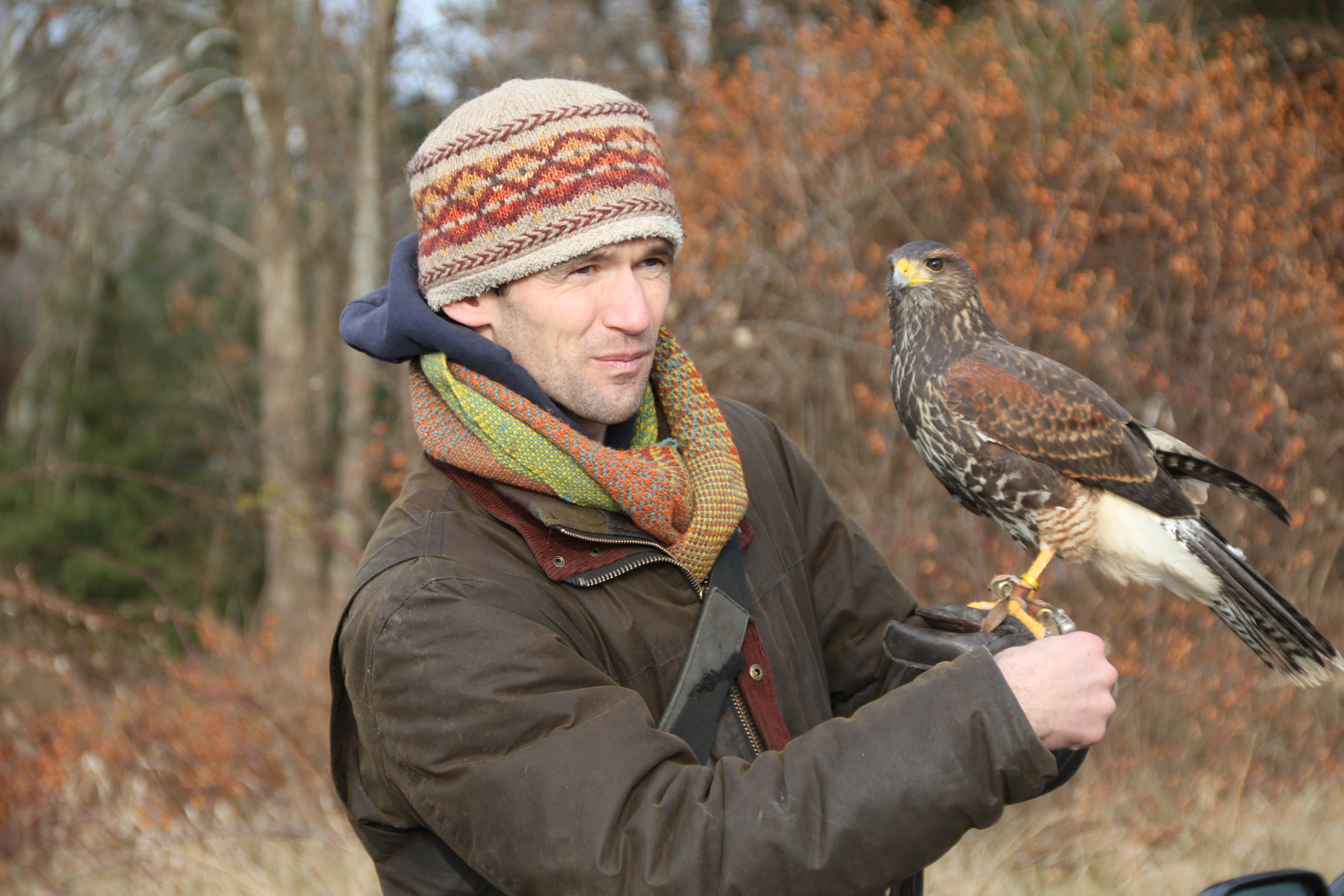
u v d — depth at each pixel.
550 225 1.56
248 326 14.33
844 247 7.20
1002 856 4.70
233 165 13.74
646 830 1.29
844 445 7.00
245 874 4.79
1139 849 4.81
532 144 1.57
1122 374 6.43
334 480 11.16
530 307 1.65
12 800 5.47
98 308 14.52
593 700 1.40
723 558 1.69
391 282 1.67
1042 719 1.31
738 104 7.81
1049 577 5.69
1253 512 6.36
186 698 6.17
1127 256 7.11
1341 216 7.18
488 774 1.35
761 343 7.08
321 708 5.82
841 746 1.31
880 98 7.75
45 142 13.18
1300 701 5.85
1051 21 7.98
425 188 1.64
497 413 1.58
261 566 12.62
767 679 1.67
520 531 1.58
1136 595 5.71
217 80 13.71
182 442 13.48
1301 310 6.70
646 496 1.57
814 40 8.00
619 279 1.64
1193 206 6.89
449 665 1.41
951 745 1.27
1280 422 6.48
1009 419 2.40
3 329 16.36
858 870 1.27
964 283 2.58
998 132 7.52
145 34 13.04
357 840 5.01
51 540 11.98
